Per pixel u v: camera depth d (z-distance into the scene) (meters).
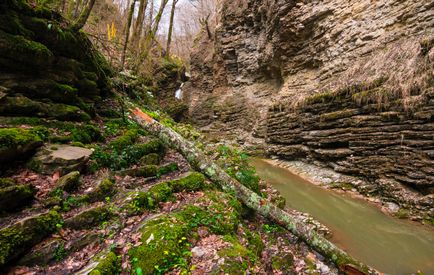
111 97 7.99
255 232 4.46
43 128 4.43
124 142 5.45
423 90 7.52
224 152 7.18
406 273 4.69
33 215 3.02
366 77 10.27
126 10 23.33
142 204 3.92
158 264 2.81
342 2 14.27
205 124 26.94
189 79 33.00
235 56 25.97
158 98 20.53
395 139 8.16
